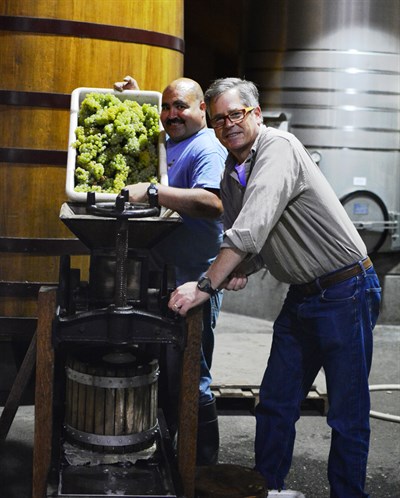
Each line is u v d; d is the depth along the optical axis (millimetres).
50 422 2943
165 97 3750
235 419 4859
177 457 3074
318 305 3275
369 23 6617
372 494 3932
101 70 4422
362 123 6707
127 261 3074
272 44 6805
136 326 2863
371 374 5844
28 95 4379
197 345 2973
